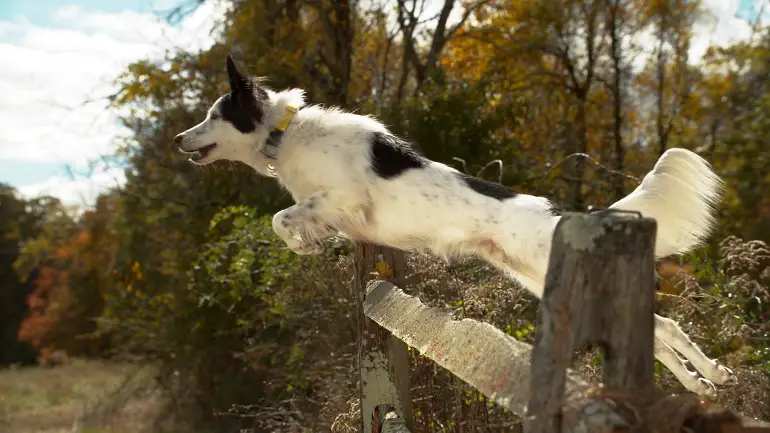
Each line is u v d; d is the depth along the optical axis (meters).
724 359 5.00
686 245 3.99
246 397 10.52
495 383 2.04
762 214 13.72
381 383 4.02
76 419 13.84
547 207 4.35
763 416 4.31
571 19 17.39
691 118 18.88
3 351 32.69
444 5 14.48
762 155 14.72
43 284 26.55
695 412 1.51
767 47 17.62
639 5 18.34
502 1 17.02
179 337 11.63
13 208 34.38
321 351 7.65
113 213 15.13
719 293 5.50
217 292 10.19
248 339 9.62
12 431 14.04
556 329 1.68
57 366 23.27
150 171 13.50
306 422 6.76
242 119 4.95
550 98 18.17
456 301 5.23
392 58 16.41
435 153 11.08
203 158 5.10
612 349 1.66
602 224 1.65
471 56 17.58
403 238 4.62
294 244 4.63
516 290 5.23
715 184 3.90
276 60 12.85
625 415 1.55
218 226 11.58
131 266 14.04
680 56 18.92
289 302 7.50
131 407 13.77
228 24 13.19
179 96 13.08
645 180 4.00
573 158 13.09
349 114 4.88
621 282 1.65
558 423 1.64
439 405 4.75
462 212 4.39
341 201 4.59
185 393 12.33
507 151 11.31
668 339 3.92
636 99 20.09
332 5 13.81
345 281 6.80
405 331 3.26
